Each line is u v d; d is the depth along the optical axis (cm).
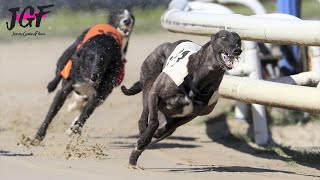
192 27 1188
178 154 1152
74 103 1302
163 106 949
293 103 948
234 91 1059
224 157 1141
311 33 925
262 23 1020
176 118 967
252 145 1249
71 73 1229
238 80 1060
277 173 997
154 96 941
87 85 1230
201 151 1188
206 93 926
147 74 1039
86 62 1212
